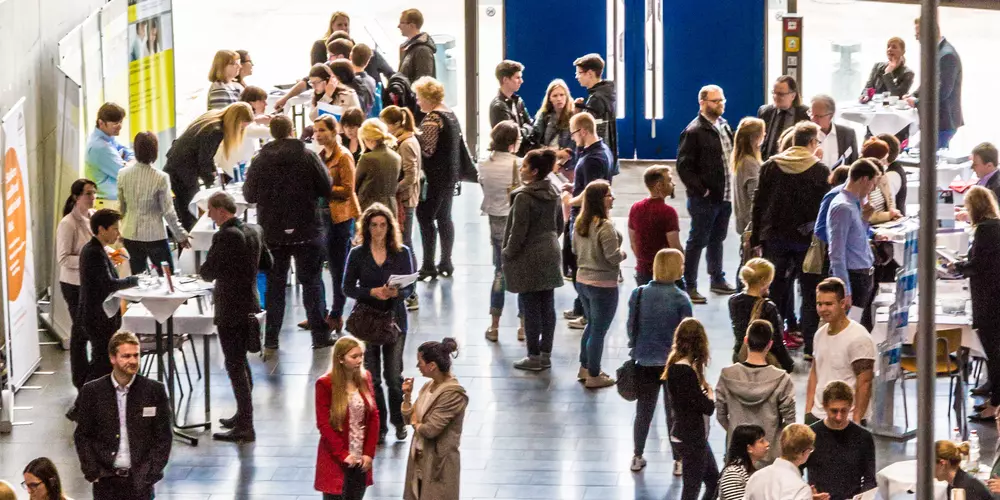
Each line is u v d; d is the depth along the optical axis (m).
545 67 38.91
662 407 23.70
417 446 18.33
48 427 23.28
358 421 18.53
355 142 28.48
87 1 32.69
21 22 28.06
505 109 30.75
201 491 20.69
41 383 25.20
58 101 28.20
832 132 28.89
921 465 10.49
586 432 22.73
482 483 20.86
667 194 25.00
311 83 31.38
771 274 20.23
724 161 28.19
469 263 31.44
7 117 24.05
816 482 16.72
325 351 26.52
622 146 39.38
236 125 28.92
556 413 23.52
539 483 20.86
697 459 18.98
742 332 20.28
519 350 26.42
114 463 17.88
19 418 23.64
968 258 22.31
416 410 18.36
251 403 22.55
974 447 19.36
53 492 15.96
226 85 31.66
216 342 27.20
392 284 21.67
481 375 25.20
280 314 26.25
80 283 22.55
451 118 29.14
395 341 22.16
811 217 24.91
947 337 22.20
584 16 38.62
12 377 23.78
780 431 18.05
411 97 33.16
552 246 24.70
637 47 38.72
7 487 15.28
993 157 26.25
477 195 36.84
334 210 26.44
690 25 38.50
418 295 29.41
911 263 21.02
